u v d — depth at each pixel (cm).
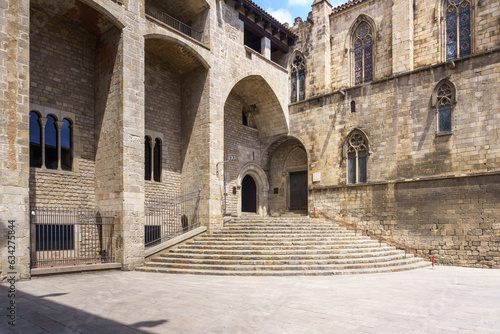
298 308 872
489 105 1962
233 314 816
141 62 1816
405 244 2167
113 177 1717
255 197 3017
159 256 1769
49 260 1502
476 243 1920
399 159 2261
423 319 781
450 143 2075
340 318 783
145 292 1074
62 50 1792
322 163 2625
